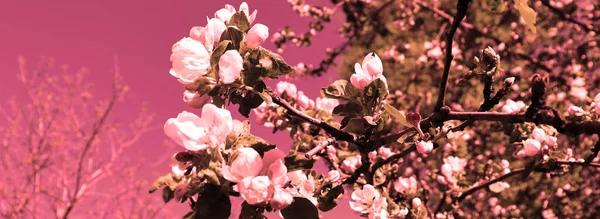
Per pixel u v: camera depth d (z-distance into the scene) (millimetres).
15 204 7312
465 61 5477
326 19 4789
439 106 1418
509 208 4223
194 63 1147
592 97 4293
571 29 5047
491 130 4566
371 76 1491
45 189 7414
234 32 1215
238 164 1056
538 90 1167
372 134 1588
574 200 4371
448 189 2793
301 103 2219
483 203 4672
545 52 5145
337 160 2529
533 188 4625
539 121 1179
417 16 5867
